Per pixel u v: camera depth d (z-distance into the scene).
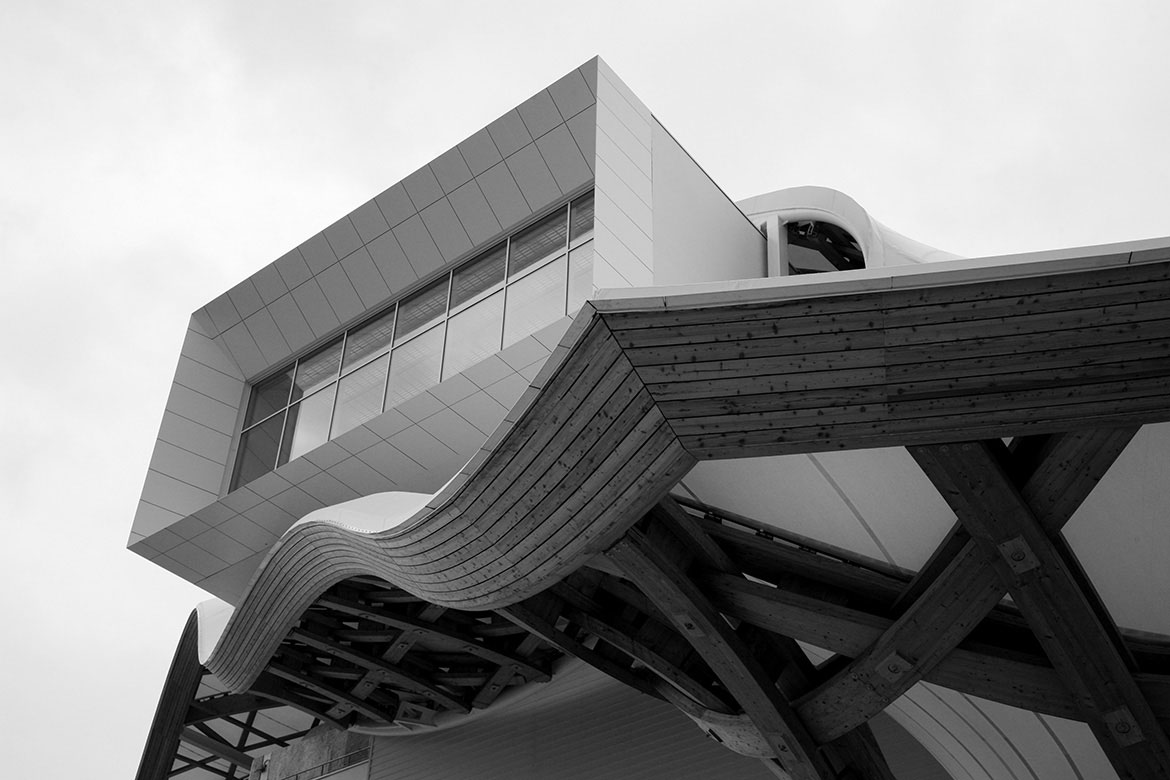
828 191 30.38
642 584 14.28
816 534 14.76
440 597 17.31
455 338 26.11
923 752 21.23
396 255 27.58
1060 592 12.04
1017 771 16.78
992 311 10.26
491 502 14.13
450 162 26.02
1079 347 10.30
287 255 29.34
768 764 16.89
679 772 23.94
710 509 15.27
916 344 10.62
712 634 14.66
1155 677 12.66
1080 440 11.30
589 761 25.64
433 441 25.02
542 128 24.58
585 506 13.23
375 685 28.56
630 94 25.14
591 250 23.73
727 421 11.62
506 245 26.05
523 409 12.58
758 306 10.73
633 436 12.16
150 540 29.02
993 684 13.55
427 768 29.38
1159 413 10.58
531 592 15.26
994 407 10.88
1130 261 9.75
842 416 11.29
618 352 11.51
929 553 14.09
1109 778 15.61
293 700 30.42
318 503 27.23
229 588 30.66
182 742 34.72
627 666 20.80
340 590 24.61
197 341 31.33
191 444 30.27
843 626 14.20
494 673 27.27
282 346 30.31
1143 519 12.75
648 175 24.67
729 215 28.05
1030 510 11.77
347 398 28.22
